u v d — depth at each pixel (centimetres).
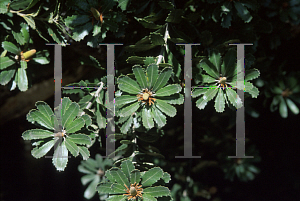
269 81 138
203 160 143
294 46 140
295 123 176
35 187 219
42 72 133
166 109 110
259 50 131
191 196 141
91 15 115
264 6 128
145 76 109
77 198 221
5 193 214
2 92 138
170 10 117
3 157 208
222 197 205
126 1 116
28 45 115
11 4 111
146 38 113
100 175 158
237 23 121
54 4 115
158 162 137
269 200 207
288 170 202
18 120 182
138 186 111
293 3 129
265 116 172
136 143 119
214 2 116
